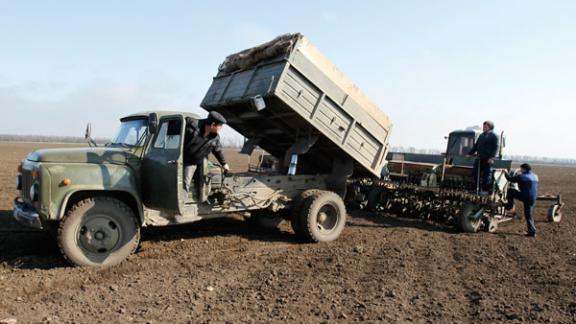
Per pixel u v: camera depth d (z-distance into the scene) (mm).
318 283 5523
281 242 7660
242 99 7574
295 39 6992
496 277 6062
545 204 15367
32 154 6168
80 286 5145
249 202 7449
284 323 4293
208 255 6609
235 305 4719
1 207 10102
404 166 11062
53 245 6727
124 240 6027
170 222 6590
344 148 8031
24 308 4441
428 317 4574
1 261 5922
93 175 5816
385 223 9883
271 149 9812
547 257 7289
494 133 9234
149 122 6219
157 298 4828
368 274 5977
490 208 9461
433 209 10102
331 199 7898
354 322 4375
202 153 6473
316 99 7391
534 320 4547
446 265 6574
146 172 6418
